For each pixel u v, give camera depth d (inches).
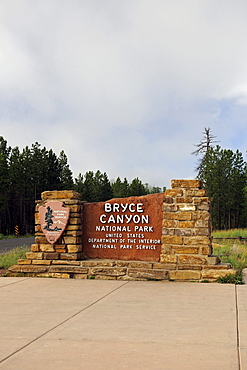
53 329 238.2
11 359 187.3
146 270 445.4
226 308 295.9
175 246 446.0
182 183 454.0
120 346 206.1
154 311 286.4
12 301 323.6
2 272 496.7
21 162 2677.2
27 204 2807.6
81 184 3358.8
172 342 212.4
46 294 355.3
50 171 2775.6
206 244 440.1
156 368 175.0
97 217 486.9
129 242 473.4
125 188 3993.6
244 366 176.1
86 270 461.4
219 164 2628.0
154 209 468.8
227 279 424.2
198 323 252.4
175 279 436.5
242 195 2787.9
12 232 2849.4
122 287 394.6
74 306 303.4
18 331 234.2
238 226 3152.1
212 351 197.5
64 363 181.9
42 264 476.7
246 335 225.1
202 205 445.7
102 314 277.1
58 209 478.0
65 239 476.1
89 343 211.3
